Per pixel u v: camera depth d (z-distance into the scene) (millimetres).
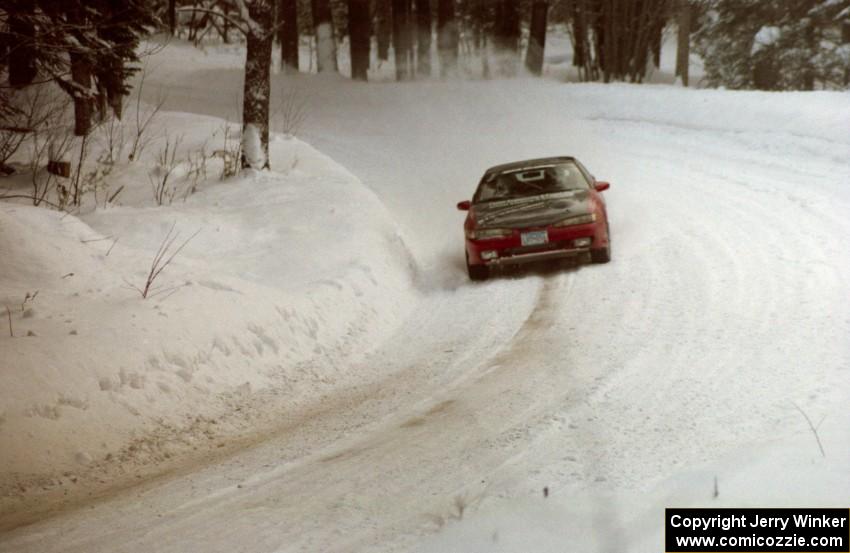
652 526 11984
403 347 28328
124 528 15492
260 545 13695
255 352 26391
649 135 69938
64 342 22719
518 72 122188
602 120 80125
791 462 13695
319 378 25984
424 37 127875
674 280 30422
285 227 38000
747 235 35625
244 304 27844
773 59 99688
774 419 16625
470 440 18062
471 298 33156
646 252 35438
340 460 18078
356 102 98375
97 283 27312
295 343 27891
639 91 88688
